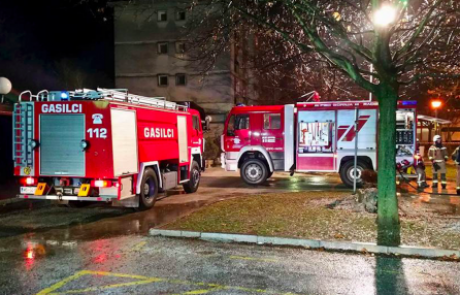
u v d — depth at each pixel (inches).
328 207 377.1
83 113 352.5
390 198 312.8
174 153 462.9
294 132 549.3
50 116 360.5
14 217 374.0
